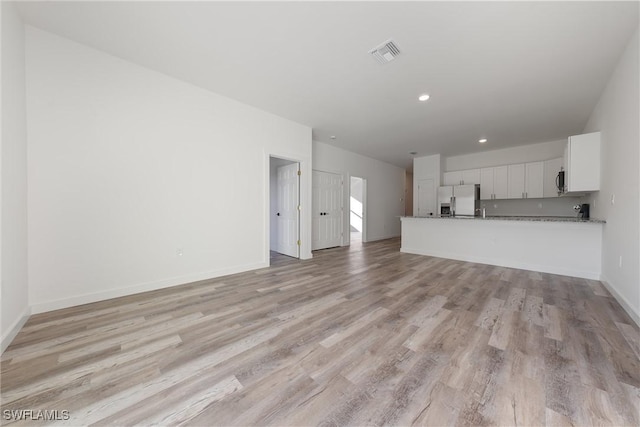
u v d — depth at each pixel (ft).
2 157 5.32
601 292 8.90
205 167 10.30
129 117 8.36
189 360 4.99
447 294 8.76
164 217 9.23
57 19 6.40
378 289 9.32
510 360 4.94
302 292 8.98
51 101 6.99
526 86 9.59
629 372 4.54
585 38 6.89
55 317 6.74
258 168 12.16
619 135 7.97
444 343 5.58
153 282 9.04
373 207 23.75
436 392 4.11
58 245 7.15
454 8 5.88
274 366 4.81
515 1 5.66
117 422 3.57
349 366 4.80
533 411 3.71
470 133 15.38
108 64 7.91
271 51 7.65
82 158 7.51
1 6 5.36
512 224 12.82
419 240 16.72
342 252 17.52
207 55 7.89
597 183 10.21
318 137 16.71
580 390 4.12
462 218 14.42
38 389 4.17
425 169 22.02
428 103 11.19
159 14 6.18
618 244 8.09
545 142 17.15
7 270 5.50
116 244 8.20
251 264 12.07
